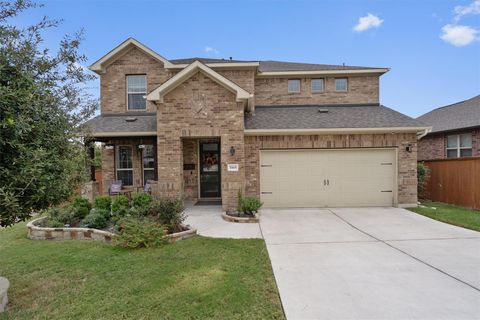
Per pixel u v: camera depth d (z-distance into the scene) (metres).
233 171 10.21
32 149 3.48
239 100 10.14
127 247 6.10
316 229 7.75
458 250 5.92
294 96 14.56
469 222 8.23
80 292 4.14
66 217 7.89
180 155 10.38
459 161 11.13
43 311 3.65
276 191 11.02
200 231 7.58
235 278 4.52
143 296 3.97
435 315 3.51
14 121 3.21
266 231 7.56
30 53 3.82
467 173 10.76
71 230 7.08
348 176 11.00
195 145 12.80
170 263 5.18
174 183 10.27
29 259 5.52
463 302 3.82
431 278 4.57
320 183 11.02
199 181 12.88
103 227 7.64
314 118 12.09
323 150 10.98
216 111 10.23
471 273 4.76
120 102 13.49
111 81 13.52
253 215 9.04
